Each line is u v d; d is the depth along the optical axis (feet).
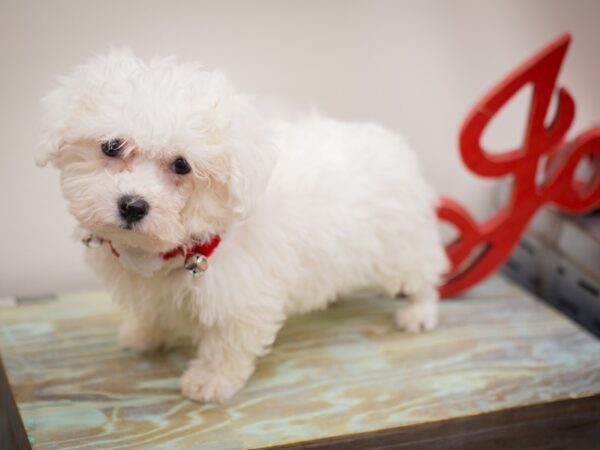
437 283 1.52
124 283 1.21
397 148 1.39
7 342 1.39
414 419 1.17
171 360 1.35
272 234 1.19
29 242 1.62
